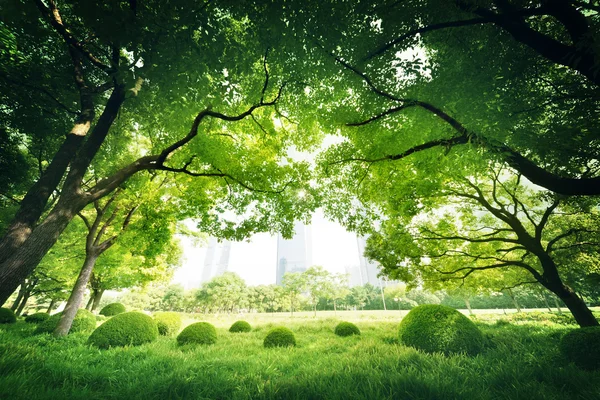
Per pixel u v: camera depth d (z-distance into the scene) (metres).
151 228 9.34
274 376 4.91
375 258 10.41
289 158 8.87
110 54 6.17
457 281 10.96
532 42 3.62
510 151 4.37
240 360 6.31
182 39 3.64
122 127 8.48
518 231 8.82
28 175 9.55
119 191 10.65
